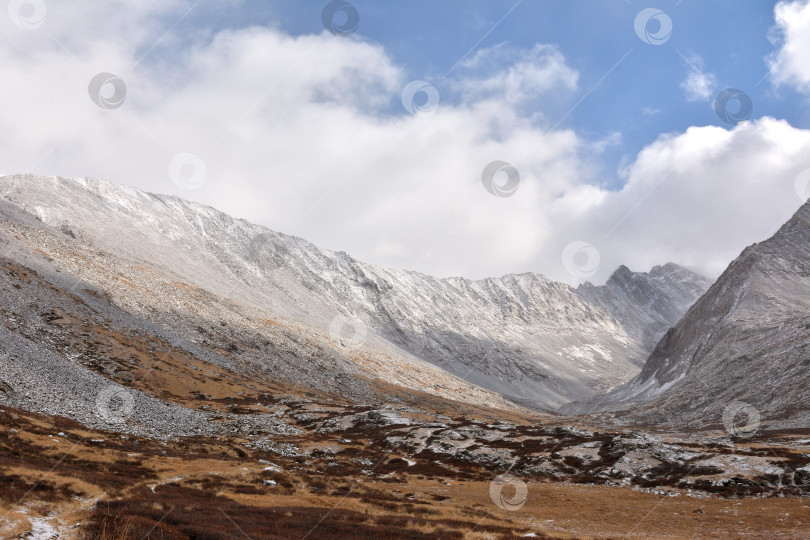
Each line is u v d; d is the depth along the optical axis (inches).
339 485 2160.4
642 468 2822.3
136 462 1852.9
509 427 3932.1
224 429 3432.6
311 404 4741.6
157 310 6038.4
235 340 6737.2
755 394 7003.0
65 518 925.8
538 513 1967.3
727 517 1889.8
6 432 1675.7
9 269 4407.0
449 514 1734.7
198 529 966.4
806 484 2374.5
